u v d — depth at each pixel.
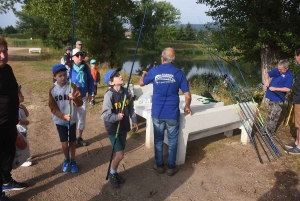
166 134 3.89
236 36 6.32
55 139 4.65
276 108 4.64
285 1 5.82
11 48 29.58
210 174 3.58
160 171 3.58
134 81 10.10
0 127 2.57
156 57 34.19
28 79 10.46
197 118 3.78
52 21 16.56
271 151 4.18
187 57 34.75
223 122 4.11
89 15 14.23
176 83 3.30
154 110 3.42
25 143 3.22
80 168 3.69
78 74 4.20
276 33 5.73
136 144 4.54
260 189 3.22
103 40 17.28
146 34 30.03
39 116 5.86
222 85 8.51
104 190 3.20
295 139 4.69
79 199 3.02
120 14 16.97
